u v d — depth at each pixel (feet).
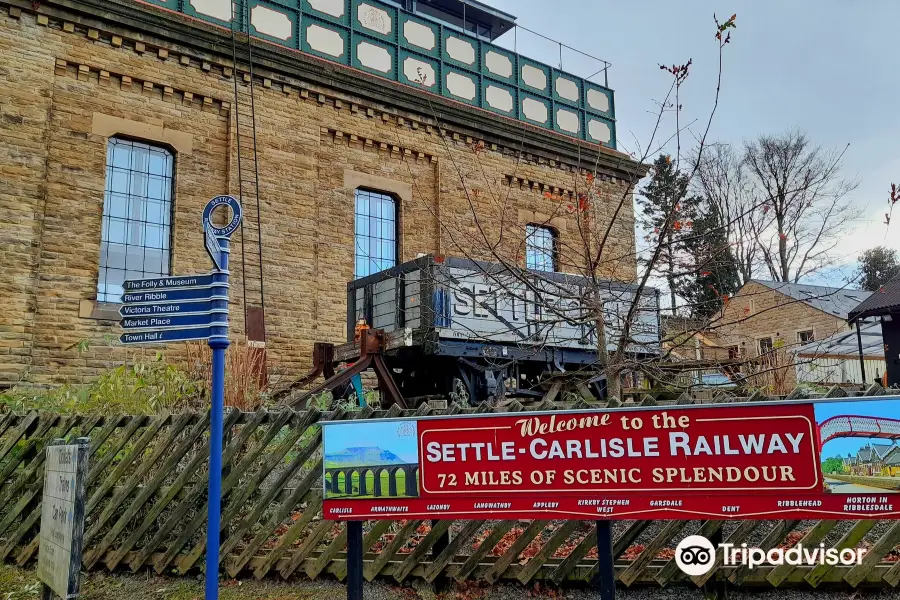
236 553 17.44
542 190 53.93
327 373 38.70
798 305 84.02
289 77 44.70
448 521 15.69
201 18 42.14
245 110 43.04
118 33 39.14
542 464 11.89
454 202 50.39
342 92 46.68
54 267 36.29
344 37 47.55
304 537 18.63
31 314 35.12
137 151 40.37
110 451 18.61
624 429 11.58
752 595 14.58
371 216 48.34
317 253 44.75
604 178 56.39
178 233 40.40
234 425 17.78
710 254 26.14
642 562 14.82
